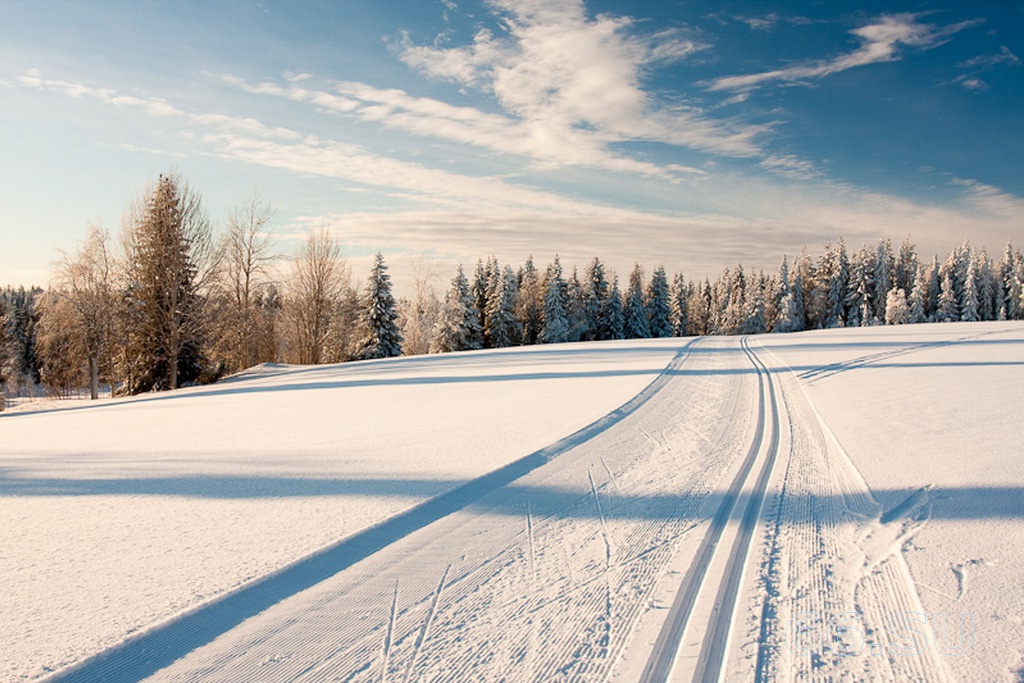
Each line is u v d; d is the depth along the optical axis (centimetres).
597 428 856
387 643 306
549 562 404
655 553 417
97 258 2920
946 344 1975
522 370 1800
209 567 389
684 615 334
